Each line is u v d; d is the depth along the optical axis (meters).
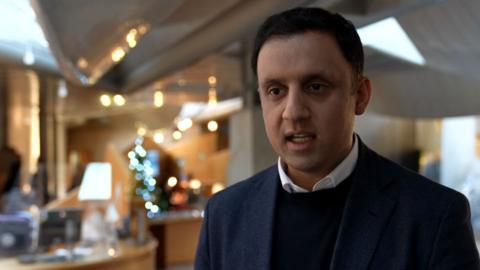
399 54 7.50
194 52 6.23
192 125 19.22
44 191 7.99
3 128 12.68
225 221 1.21
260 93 1.07
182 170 15.45
